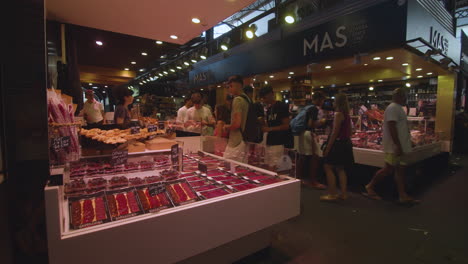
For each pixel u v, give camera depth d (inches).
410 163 149.4
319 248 86.1
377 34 153.6
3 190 47.6
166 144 90.6
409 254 83.0
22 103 51.5
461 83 287.6
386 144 127.2
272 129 134.6
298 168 168.9
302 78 260.4
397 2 144.3
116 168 69.3
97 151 75.4
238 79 99.6
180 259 48.3
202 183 66.7
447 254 83.0
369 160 147.1
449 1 243.3
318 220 108.7
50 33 142.4
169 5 116.7
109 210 47.1
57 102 66.9
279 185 64.3
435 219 110.0
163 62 467.5
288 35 217.0
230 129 96.0
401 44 143.0
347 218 110.9
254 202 58.9
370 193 136.0
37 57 52.6
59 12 127.8
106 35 217.5
